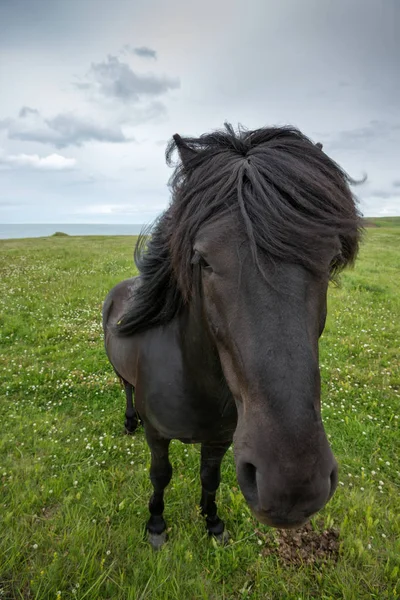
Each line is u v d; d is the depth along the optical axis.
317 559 2.96
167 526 3.27
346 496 3.59
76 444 4.39
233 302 1.55
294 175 1.61
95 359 6.70
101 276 13.42
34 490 3.59
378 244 28.36
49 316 9.36
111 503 3.44
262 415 1.40
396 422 4.83
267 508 1.35
